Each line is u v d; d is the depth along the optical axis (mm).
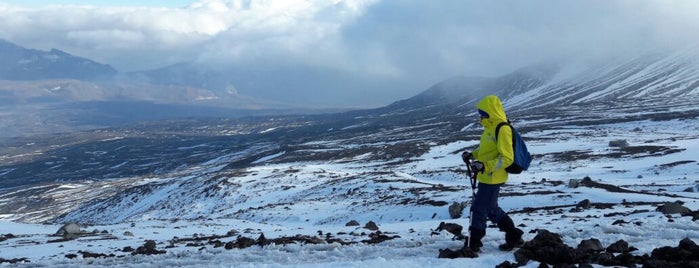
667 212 18656
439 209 39719
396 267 9242
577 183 42594
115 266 11719
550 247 9211
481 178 9930
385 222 40688
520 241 10195
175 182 114125
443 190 51438
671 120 140125
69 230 24938
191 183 105375
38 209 151625
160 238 22391
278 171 96500
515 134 9648
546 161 86625
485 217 10070
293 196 71875
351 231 19219
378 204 47406
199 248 14430
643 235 11461
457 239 11633
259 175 95188
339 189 66875
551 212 26219
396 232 16656
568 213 23891
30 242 22234
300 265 9922
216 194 87688
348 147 176625
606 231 12008
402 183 61312
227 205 78562
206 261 11453
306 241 13867
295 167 101938
